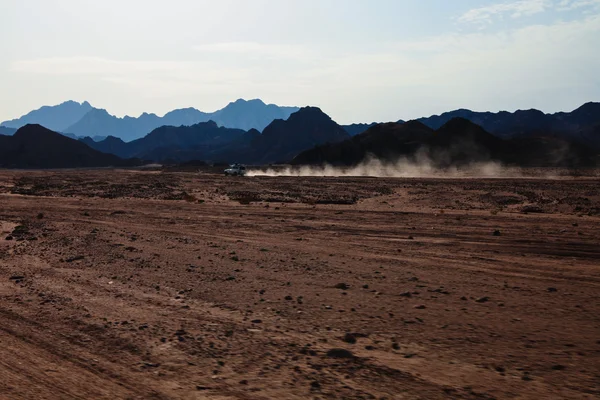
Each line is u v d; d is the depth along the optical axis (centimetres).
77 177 10106
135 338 1093
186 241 2514
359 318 1212
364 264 1897
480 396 804
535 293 1445
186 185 7500
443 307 1301
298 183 7788
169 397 820
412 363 938
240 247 2319
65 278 1698
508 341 1046
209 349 1023
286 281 1611
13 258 2114
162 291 1502
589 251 2139
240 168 10700
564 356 962
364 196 5516
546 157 15575
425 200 4891
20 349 1048
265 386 852
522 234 2628
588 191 5525
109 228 3073
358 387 842
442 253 2133
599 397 793
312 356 980
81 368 945
